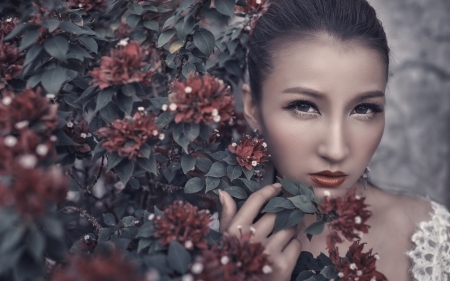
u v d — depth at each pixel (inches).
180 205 21.5
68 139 21.4
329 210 21.2
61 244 19.8
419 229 30.4
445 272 30.8
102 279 18.1
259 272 20.5
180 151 25.4
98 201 29.5
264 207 24.2
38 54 22.0
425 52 47.2
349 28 25.1
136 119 21.7
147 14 27.5
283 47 25.8
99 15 27.9
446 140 47.8
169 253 20.0
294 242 23.1
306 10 25.9
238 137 30.9
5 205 18.2
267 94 26.6
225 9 24.2
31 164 18.3
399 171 48.4
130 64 21.6
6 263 18.5
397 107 48.2
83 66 23.9
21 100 19.8
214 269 19.7
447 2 46.1
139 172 25.8
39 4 23.0
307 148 25.8
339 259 22.0
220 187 24.5
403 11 47.0
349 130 25.5
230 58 30.1
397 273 29.8
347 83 24.9
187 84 21.8
